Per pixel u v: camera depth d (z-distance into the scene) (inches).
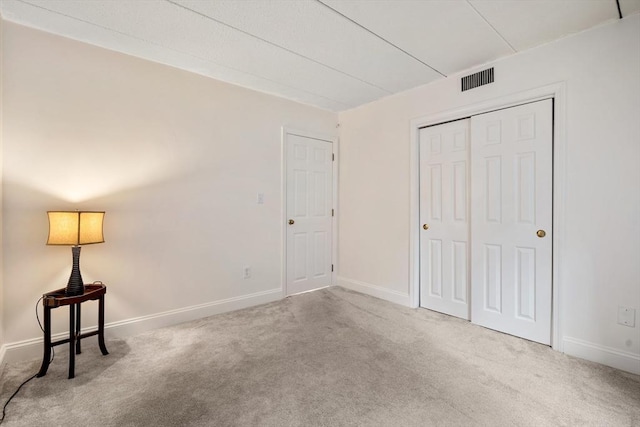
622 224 78.8
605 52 81.0
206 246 116.5
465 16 78.8
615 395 67.8
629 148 77.8
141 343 93.6
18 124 82.0
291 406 64.4
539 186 93.4
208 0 73.2
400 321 111.9
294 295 143.6
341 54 99.0
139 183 101.8
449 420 60.2
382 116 138.9
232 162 123.2
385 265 137.9
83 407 63.7
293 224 143.5
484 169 105.9
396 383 72.6
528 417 60.9
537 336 94.0
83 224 80.0
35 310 84.9
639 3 72.6
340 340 96.0
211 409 63.4
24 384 71.4
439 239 121.2
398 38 89.4
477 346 91.7
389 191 136.2
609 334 80.4
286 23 82.5
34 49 84.1
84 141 91.8
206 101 116.0
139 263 102.0
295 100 141.6
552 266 90.7
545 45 91.3
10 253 81.4
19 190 82.4
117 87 97.3
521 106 97.0
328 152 156.6
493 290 103.9
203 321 111.7
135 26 83.9
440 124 120.0
